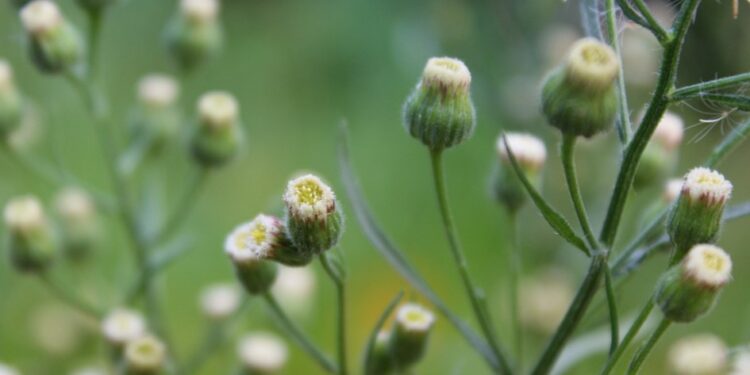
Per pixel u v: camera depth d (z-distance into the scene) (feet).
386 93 1.00
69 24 0.55
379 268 0.78
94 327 0.67
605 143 0.64
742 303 0.77
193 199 0.57
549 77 0.40
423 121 0.43
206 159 0.56
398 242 0.85
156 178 0.58
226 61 1.07
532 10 0.71
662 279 0.40
